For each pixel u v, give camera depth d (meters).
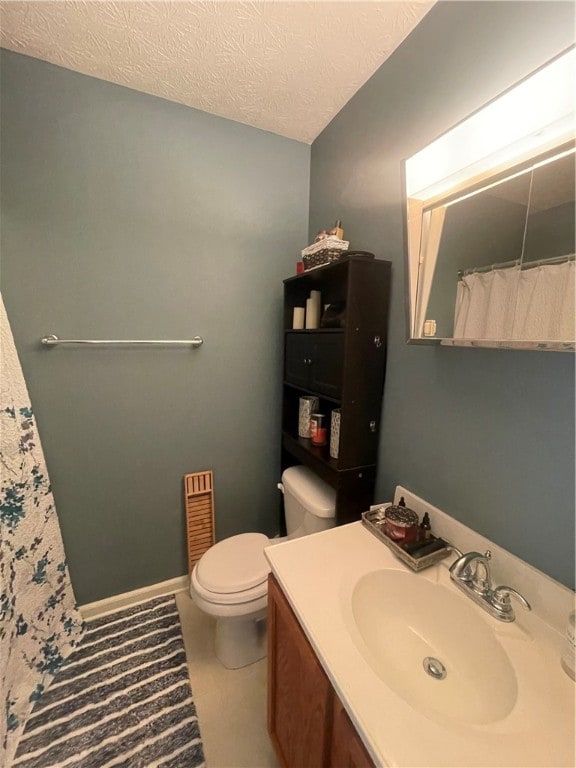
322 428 1.50
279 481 1.84
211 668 1.31
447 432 0.96
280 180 1.61
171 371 1.51
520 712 0.56
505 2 0.75
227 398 1.65
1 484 1.11
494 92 0.78
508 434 0.79
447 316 0.85
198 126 1.40
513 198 0.70
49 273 1.25
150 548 1.61
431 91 0.96
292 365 1.57
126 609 1.57
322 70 1.18
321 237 1.32
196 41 1.06
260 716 1.14
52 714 1.13
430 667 0.76
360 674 0.60
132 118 1.29
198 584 1.25
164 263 1.42
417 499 1.07
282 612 0.82
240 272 1.58
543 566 0.74
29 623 1.20
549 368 0.70
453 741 0.50
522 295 0.69
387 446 1.21
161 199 1.38
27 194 1.19
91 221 1.29
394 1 0.92
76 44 1.08
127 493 1.52
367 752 0.53
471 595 0.79
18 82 1.12
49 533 1.32
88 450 1.41
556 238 0.63
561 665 0.64
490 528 0.85
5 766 0.99
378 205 1.20
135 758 1.02
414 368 1.07
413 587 0.86
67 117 1.20
